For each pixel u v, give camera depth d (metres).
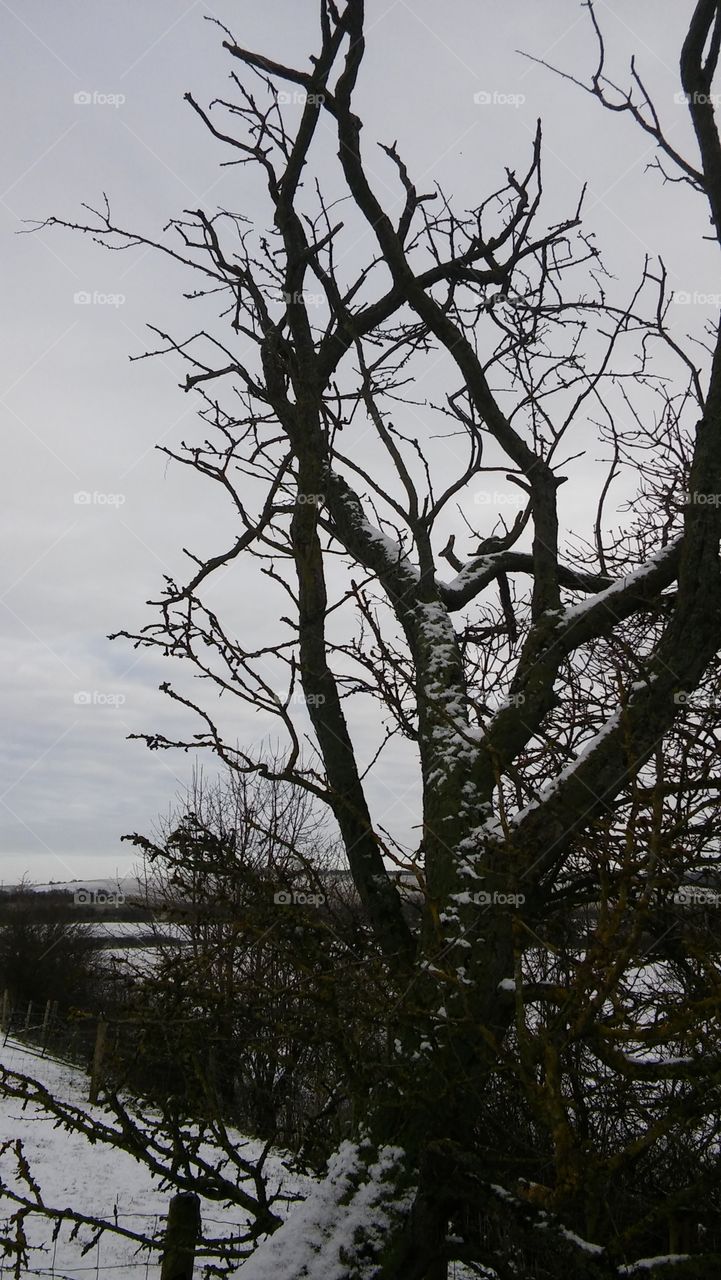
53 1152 11.20
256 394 4.36
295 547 3.86
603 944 2.28
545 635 3.87
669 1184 3.67
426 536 4.08
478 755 3.65
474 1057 3.05
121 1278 6.90
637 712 3.33
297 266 4.05
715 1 3.42
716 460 3.45
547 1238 2.67
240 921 3.03
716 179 3.52
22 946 22.84
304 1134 3.97
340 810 3.61
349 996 3.02
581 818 3.26
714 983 2.35
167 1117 3.53
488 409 4.19
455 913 3.26
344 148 3.94
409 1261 2.87
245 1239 3.61
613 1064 2.53
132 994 3.51
